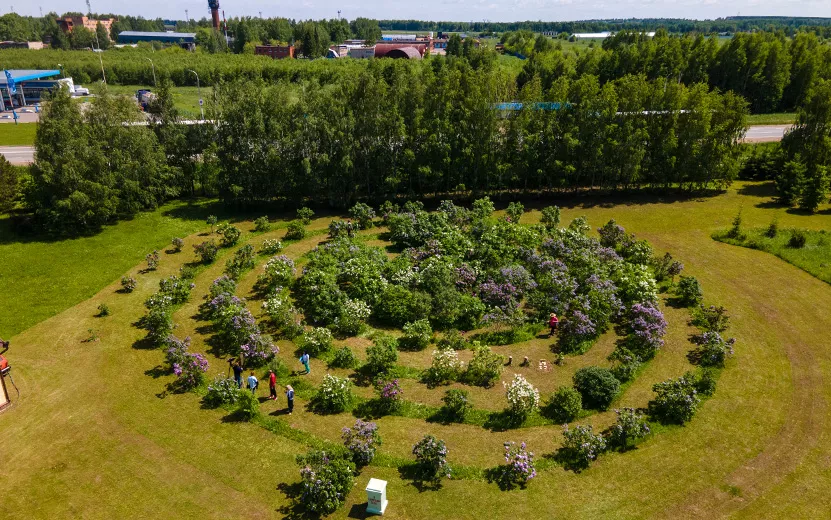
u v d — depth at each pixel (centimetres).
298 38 17025
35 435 2375
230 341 3055
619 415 2291
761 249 4184
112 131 4644
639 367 2802
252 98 4778
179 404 2575
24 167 5550
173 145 5088
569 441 2233
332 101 4794
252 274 3800
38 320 3259
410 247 4016
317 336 2916
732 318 3269
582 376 2600
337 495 1989
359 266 3481
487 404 2552
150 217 4797
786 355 2928
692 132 5162
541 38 15688
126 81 11269
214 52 15250
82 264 3947
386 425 2420
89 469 2200
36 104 9600
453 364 2684
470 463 2214
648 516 1980
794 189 5016
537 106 5044
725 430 2394
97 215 4456
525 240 3931
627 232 4531
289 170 4847
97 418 2478
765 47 9144
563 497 2056
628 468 2194
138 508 2019
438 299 3167
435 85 4969
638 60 10381
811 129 5478
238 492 2089
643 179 5472
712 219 4809
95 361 2889
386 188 5050
